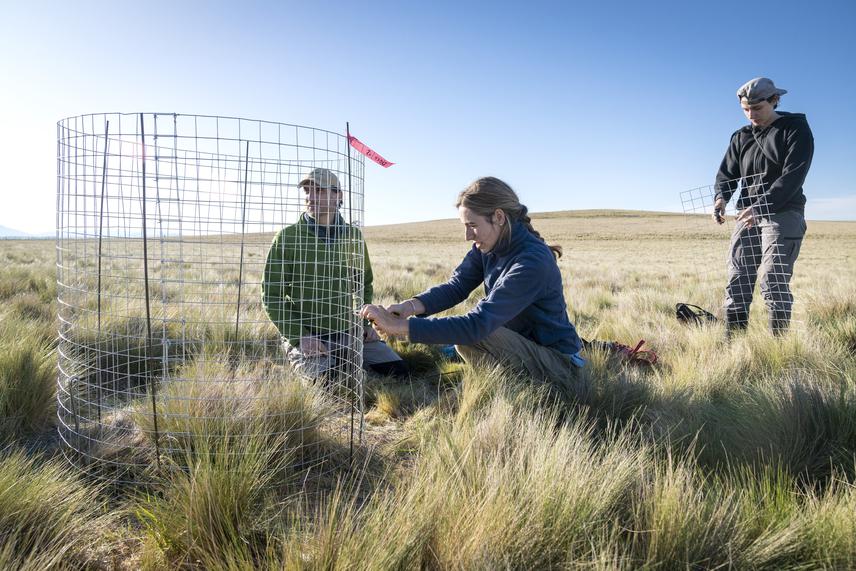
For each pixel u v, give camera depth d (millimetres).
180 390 2588
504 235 3111
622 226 78938
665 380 3354
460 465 2133
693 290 8742
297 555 1547
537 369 3361
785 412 2475
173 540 1756
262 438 2318
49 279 7242
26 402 2713
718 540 1678
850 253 35656
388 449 2578
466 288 3699
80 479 2170
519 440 2270
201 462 2014
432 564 1642
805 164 4438
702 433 2496
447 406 3133
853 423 2340
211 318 4340
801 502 1993
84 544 1746
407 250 40219
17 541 1638
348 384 3498
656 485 1842
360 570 1514
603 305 7633
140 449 2354
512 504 1767
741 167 5090
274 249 3656
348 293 2729
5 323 3949
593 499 1797
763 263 4707
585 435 2465
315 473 2381
